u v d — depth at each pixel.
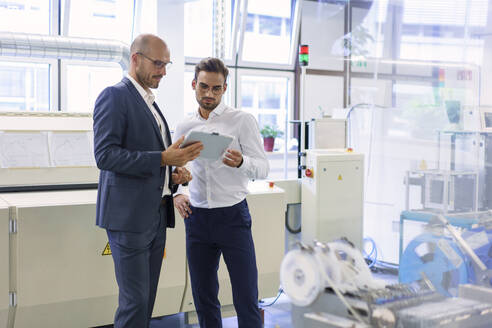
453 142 2.23
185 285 2.54
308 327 0.93
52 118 2.56
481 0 2.40
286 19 5.97
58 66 4.66
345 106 3.77
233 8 5.55
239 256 1.92
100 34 4.73
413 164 2.80
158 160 1.70
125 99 1.76
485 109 2.23
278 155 5.60
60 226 2.17
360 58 3.54
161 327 2.70
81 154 2.54
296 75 6.14
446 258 1.17
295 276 0.94
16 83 4.59
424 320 0.95
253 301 1.94
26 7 4.47
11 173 2.38
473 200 1.71
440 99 2.63
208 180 1.90
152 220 1.80
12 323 2.16
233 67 5.82
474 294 1.09
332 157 2.86
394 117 3.14
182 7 3.73
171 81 3.74
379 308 0.93
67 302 2.23
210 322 2.05
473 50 2.44
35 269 2.13
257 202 2.62
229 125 1.93
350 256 1.00
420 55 2.86
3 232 2.06
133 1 4.53
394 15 3.19
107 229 1.80
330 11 5.70
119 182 1.75
